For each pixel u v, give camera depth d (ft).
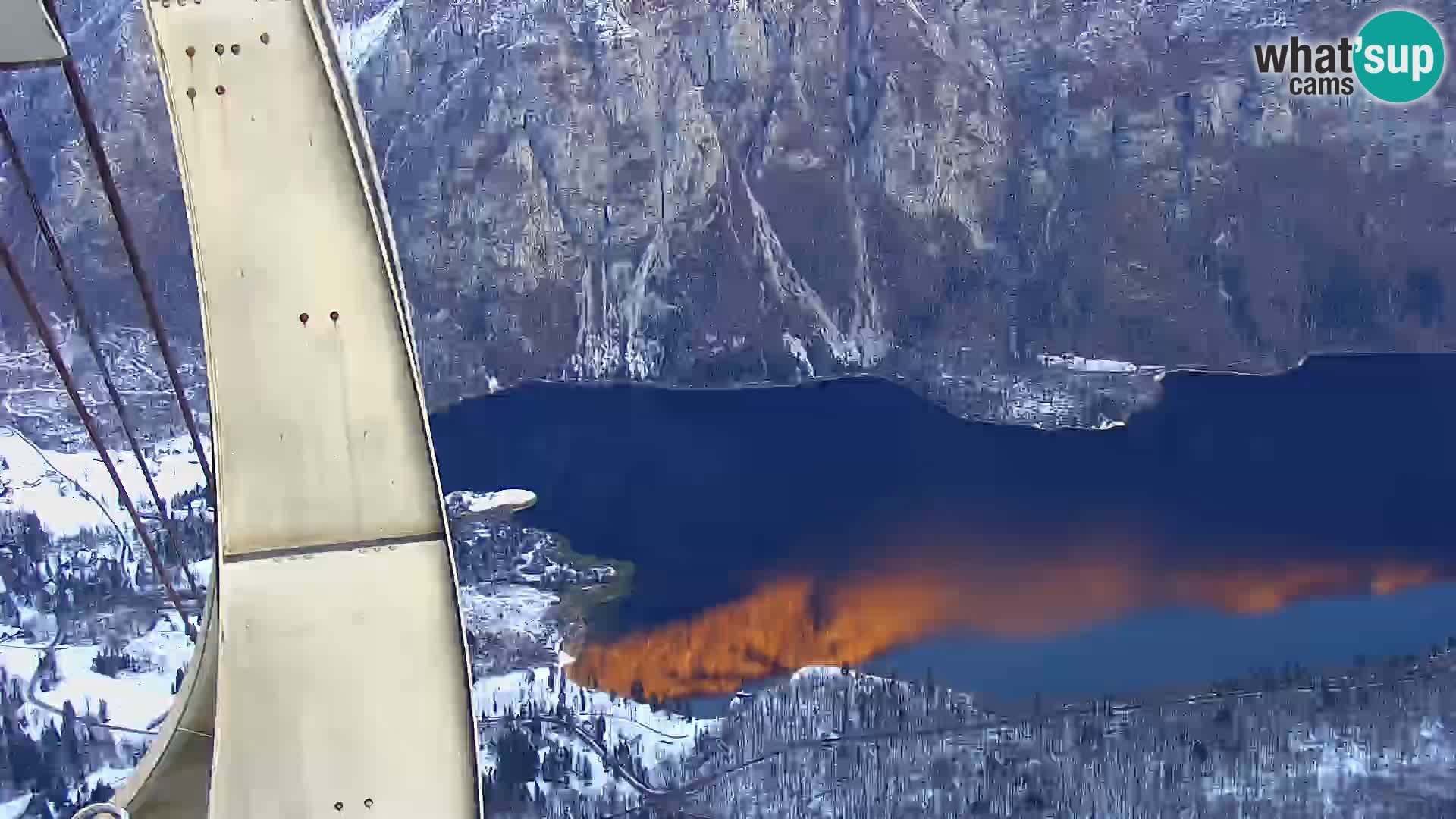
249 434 30.35
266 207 29.66
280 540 30.68
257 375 30.14
